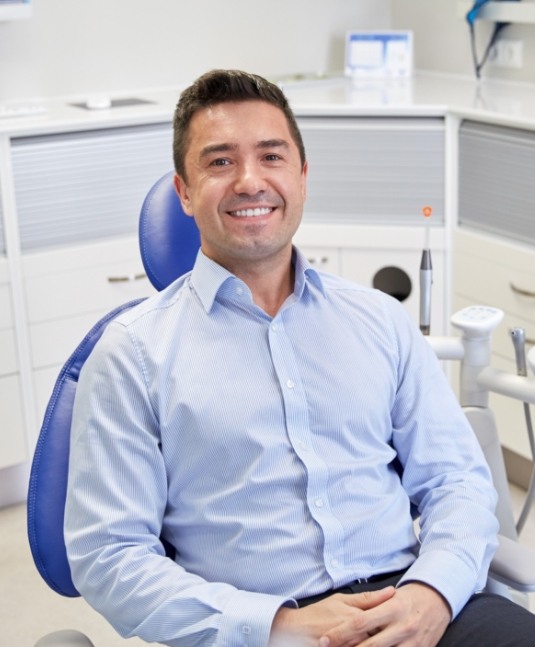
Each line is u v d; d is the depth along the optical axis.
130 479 1.40
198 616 1.32
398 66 3.49
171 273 1.75
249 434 1.42
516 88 3.19
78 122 2.76
